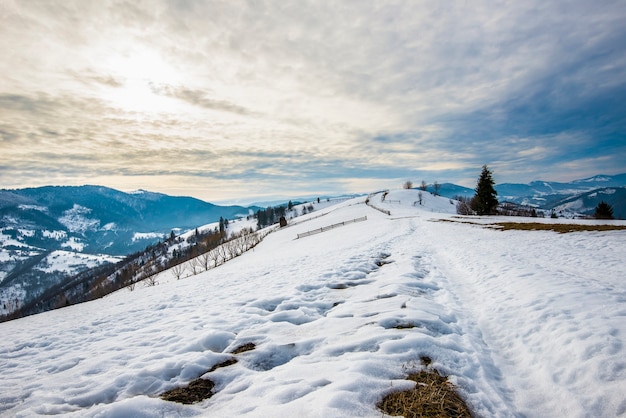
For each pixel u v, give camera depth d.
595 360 3.69
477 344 4.97
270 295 9.24
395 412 3.13
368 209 65.19
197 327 6.96
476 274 9.75
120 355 5.84
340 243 24.30
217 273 18.97
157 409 3.61
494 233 20.14
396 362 4.16
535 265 9.77
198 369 4.72
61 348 7.17
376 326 5.55
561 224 21.05
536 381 3.81
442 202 101.12
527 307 5.98
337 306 7.56
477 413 3.21
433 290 8.36
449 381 3.75
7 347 7.57
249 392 3.81
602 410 3.03
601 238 14.47
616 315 4.82
